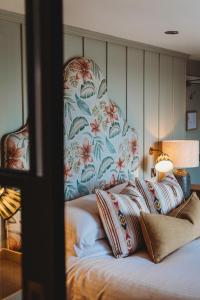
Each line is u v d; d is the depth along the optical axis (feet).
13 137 8.13
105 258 8.89
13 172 2.86
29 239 2.70
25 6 2.59
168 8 9.00
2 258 7.13
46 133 2.56
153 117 14.42
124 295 7.55
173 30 11.32
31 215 2.68
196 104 18.35
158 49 14.32
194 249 9.35
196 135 18.38
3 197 5.87
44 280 2.65
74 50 10.87
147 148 14.10
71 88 10.50
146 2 8.48
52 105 2.54
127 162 12.65
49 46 2.51
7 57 8.30
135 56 13.28
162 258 8.77
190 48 14.52
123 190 10.71
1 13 8.10
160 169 13.69
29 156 2.68
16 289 6.62
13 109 8.37
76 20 10.00
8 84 8.40
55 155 2.57
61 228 2.62
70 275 8.39
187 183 14.21
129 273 8.04
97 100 11.39
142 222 9.29
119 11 9.20
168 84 15.31
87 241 8.95
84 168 10.91
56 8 2.51
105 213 9.25
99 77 11.47
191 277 7.73
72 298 8.27
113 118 12.00
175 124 16.03
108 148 11.80
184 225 9.67
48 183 2.58
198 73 18.33
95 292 7.95
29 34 2.57
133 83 13.24
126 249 9.06
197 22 10.35
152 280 7.68
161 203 10.91
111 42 12.16
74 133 10.58
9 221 6.72
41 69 2.55
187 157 14.08
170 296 7.10
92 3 8.52
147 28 11.02
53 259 2.61
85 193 10.95
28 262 2.72
